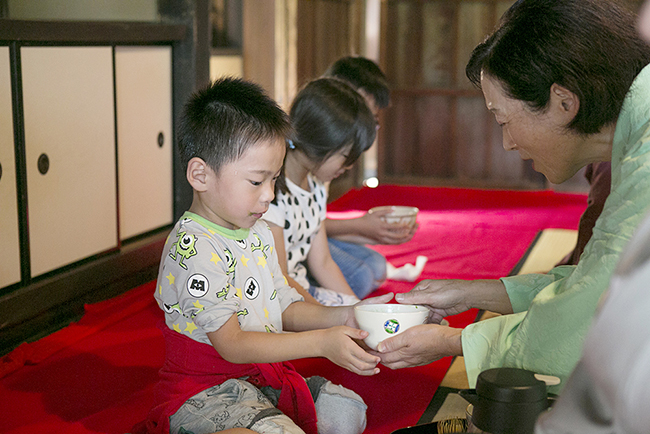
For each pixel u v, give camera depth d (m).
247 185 1.33
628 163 0.99
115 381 1.77
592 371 0.55
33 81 2.12
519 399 0.93
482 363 1.17
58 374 1.81
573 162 1.20
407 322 1.32
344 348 1.27
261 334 1.31
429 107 5.45
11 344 2.04
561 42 1.07
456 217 4.17
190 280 1.30
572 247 3.38
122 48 2.62
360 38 5.36
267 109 1.34
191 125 1.35
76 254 2.39
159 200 2.97
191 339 1.35
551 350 1.04
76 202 2.37
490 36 1.21
